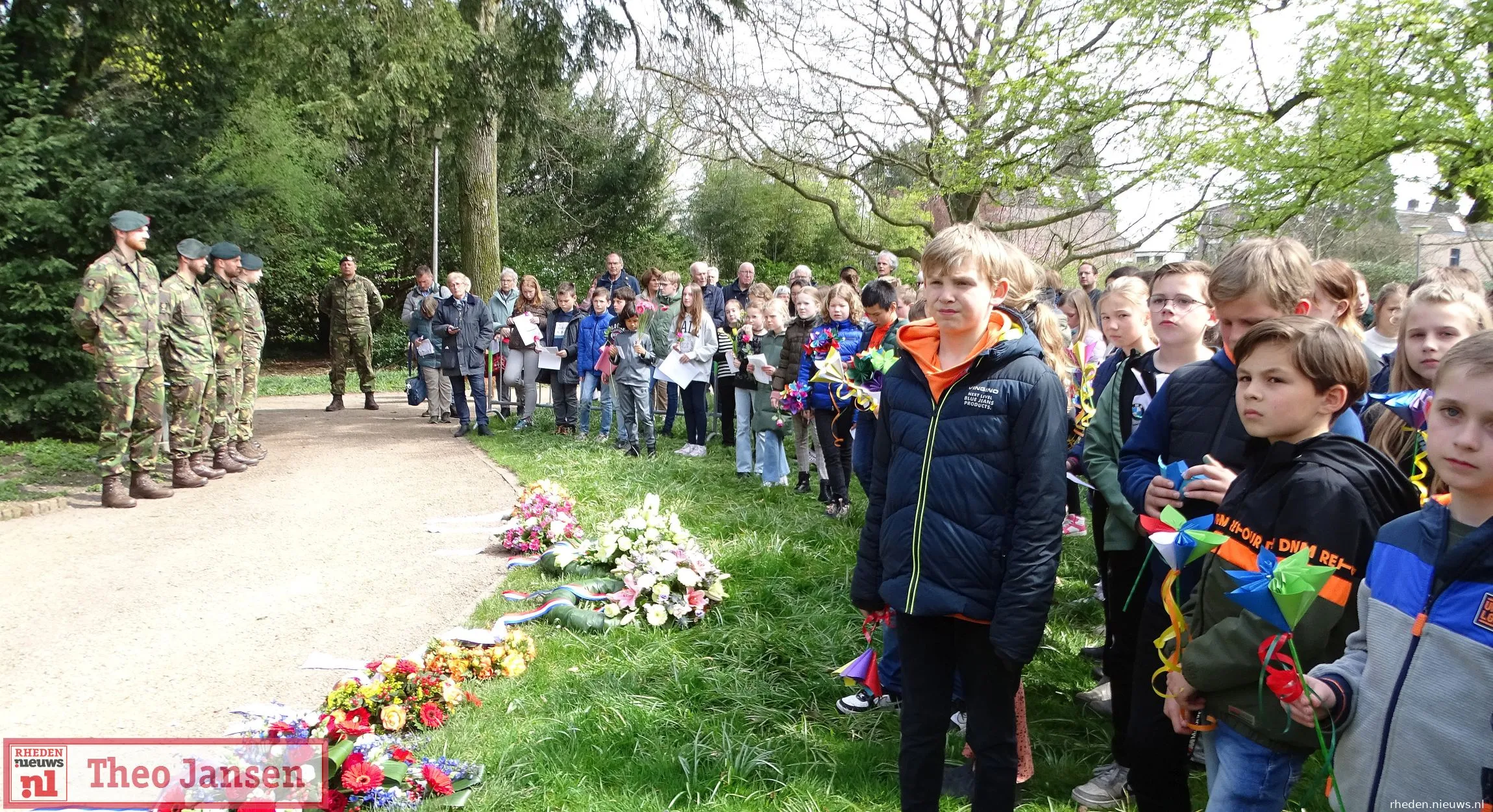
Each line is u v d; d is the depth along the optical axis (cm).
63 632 474
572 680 418
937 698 277
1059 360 413
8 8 1063
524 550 611
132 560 601
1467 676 179
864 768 349
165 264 1066
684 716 385
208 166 1231
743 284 1174
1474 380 175
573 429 1145
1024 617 256
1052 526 260
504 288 1286
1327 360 219
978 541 265
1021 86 1248
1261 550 222
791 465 992
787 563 590
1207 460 258
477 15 1399
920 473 273
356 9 1216
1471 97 915
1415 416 276
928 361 282
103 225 1005
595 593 514
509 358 1209
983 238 273
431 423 1259
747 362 864
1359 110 947
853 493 823
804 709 402
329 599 527
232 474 890
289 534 671
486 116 1447
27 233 984
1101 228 1730
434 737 368
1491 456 175
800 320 769
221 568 585
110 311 743
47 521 702
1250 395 228
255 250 1145
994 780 270
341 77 1266
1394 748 188
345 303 1377
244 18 1176
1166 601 240
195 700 397
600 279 1253
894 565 277
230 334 901
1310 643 209
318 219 2286
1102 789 333
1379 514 217
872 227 2489
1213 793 232
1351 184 1011
